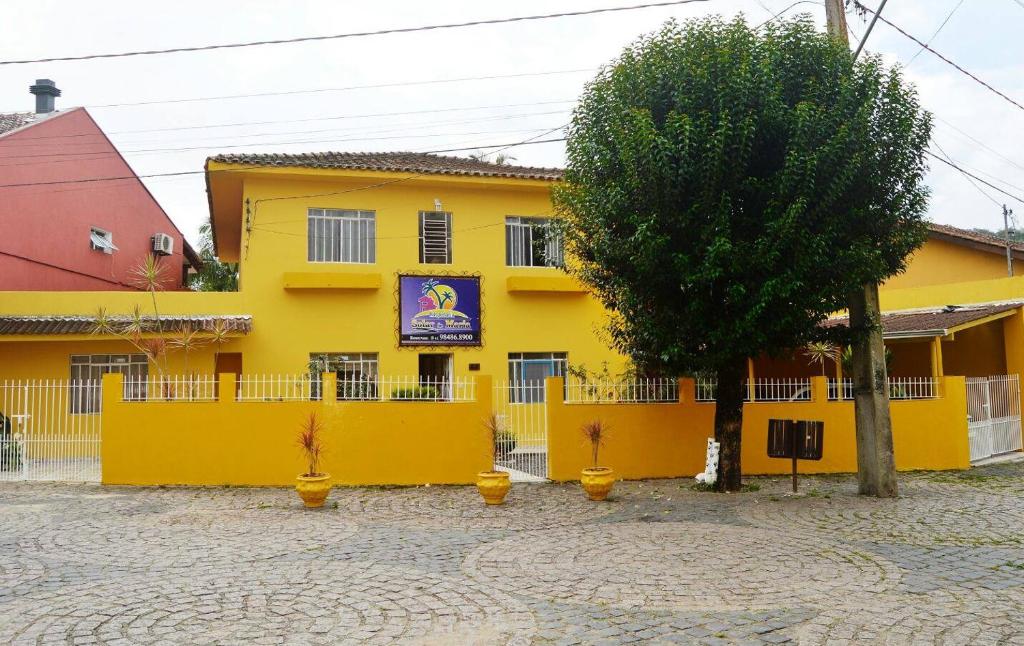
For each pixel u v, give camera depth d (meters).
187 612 5.99
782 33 10.84
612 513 10.34
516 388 14.61
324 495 10.77
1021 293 18.22
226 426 12.73
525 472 14.00
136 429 12.77
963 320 16.62
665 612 6.02
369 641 5.39
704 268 10.04
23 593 6.50
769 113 10.03
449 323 18.28
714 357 10.84
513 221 19.17
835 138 9.88
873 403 11.62
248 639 5.41
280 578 6.98
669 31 11.21
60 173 20.81
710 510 10.46
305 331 17.47
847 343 11.67
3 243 18.34
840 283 10.46
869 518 9.84
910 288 21.16
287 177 17.52
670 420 13.72
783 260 10.12
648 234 10.09
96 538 8.70
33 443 14.08
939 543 8.42
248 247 17.33
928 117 10.76
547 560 7.71
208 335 16.12
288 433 12.71
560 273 19.16
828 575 7.08
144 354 17.05
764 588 6.66
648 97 10.74
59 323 16.16
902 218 11.02
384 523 9.67
